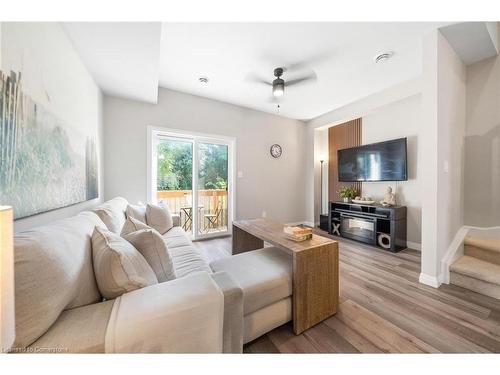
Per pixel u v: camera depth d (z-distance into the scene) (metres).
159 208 2.46
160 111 3.13
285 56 2.25
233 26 1.80
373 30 1.87
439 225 1.98
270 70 2.55
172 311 0.75
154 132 3.18
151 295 0.82
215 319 0.83
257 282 1.29
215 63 2.40
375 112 3.54
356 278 2.15
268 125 4.24
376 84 2.93
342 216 3.71
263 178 4.21
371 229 3.29
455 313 1.57
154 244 1.18
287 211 4.55
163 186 3.43
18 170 0.93
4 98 0.84
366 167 3.57
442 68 1.97
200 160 3.57
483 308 1.63
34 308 0.61
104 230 1.09
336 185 4.51
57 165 1.34
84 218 1.18
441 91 1.96
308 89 3.08
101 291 0.88
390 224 2.97
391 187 3.38
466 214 2.52
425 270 2.03
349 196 3.76
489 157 2.40
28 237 0.70
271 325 1.32
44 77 1.20
